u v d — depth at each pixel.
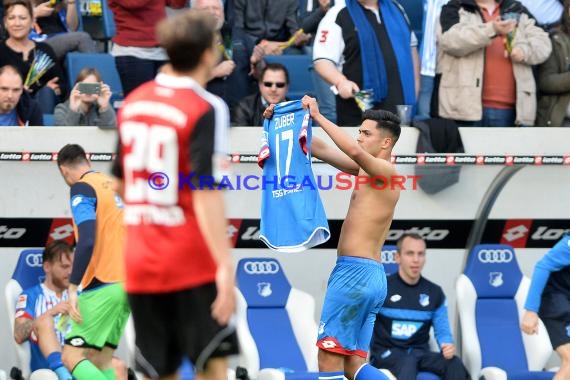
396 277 32.38
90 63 37.22
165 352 18.64
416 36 39.91
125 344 32.69
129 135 18.08
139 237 18.17
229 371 30.41
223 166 17.73
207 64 18.25
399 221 33.91
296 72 37.97
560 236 34.78
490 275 33.72
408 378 30.91
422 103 36.03
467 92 35.12
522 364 33.19
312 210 25.16
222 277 17.30
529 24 35.69
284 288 32.59
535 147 34.22
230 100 35.97
